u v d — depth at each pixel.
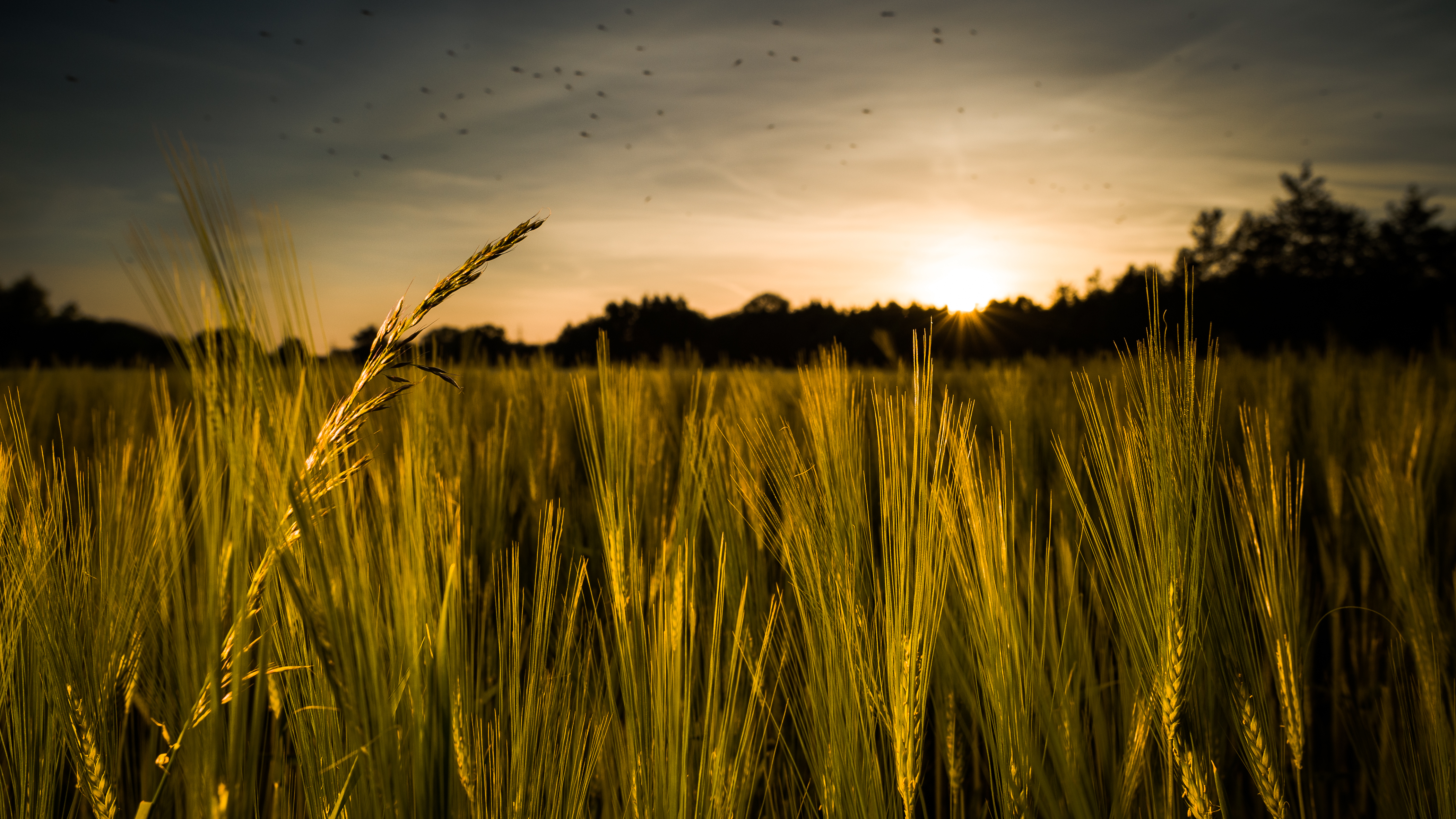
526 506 1.01
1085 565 0.66
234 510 0.40
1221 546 0.52
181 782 0.49
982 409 1.64
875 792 0.49
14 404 0.48
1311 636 0.62
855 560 0.50
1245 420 0.53
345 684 0.43
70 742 0.47
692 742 0.53
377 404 0.41
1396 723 0.68
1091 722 0.62
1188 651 0.49
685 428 0.59
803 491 0.52
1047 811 0.52
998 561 0.52
